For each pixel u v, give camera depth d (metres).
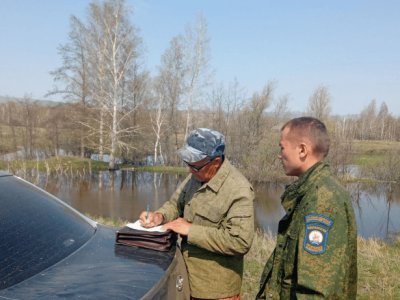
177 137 33.38
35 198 2.47
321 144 1.90
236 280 2.38
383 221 16.30
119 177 26.73
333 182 1.83
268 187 24.22
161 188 23.08
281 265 1.96
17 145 33.34
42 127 33.91
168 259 2.07
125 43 29.36
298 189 1.91
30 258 1.84
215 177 2.30
